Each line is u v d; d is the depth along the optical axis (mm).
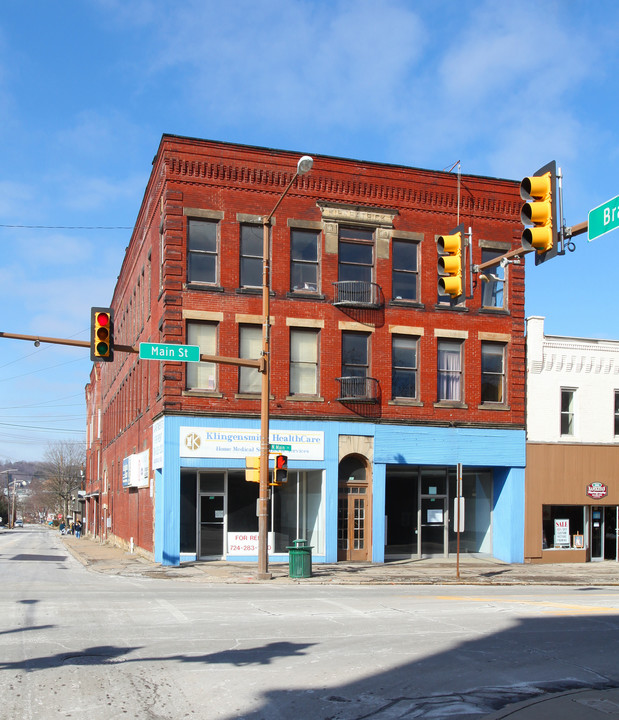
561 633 12672
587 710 7891
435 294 29188
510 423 29641
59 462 129000
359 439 27844
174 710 7789
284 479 22641
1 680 8773
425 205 29344
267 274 22734
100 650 10461
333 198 28219
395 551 28703
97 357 18219
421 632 12383
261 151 27500
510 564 28906
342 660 10188
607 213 9258
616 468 30781
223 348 26547
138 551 32375
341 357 27984
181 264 26359
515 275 30266
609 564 29734
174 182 26594
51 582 20609
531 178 9898
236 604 15625
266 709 7906
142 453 30828
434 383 28906
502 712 7828
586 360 30750
